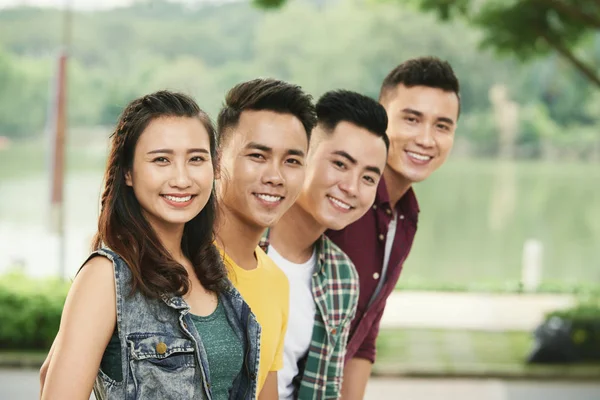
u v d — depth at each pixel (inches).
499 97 2861.7
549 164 3026.6
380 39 2775.6
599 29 417.7
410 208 144.9
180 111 94.5
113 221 93.6
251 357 100.4
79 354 87.7
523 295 623.2
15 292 427.5
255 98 107.9
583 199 2126.0
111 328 90.3
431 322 522.3
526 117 2952.8
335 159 119.3
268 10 399.2
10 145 2957.7
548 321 433.7
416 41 2755.9
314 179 119.9
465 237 1349.7
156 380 91.3
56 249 897.5
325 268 128.8
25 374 388.8
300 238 126.3
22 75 2942.9
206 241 100.6
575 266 1004.6
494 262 1019.3
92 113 2896.2
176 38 3100.4
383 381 400.8
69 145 2876.5
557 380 410.3
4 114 2935.5
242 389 100.3
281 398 126.6
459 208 1877.5
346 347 140.3
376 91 2780.5
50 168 592.7
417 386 393.4
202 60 3102.9
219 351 96.6
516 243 1273.4
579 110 2938.0
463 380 406.9
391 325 510.0
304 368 128.1
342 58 2792.8
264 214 107.8
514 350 454.6
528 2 413.4
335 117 119.5
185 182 93.4
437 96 136.8
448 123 138.2
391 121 138.7
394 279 143.4
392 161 138.9
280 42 2842.0
